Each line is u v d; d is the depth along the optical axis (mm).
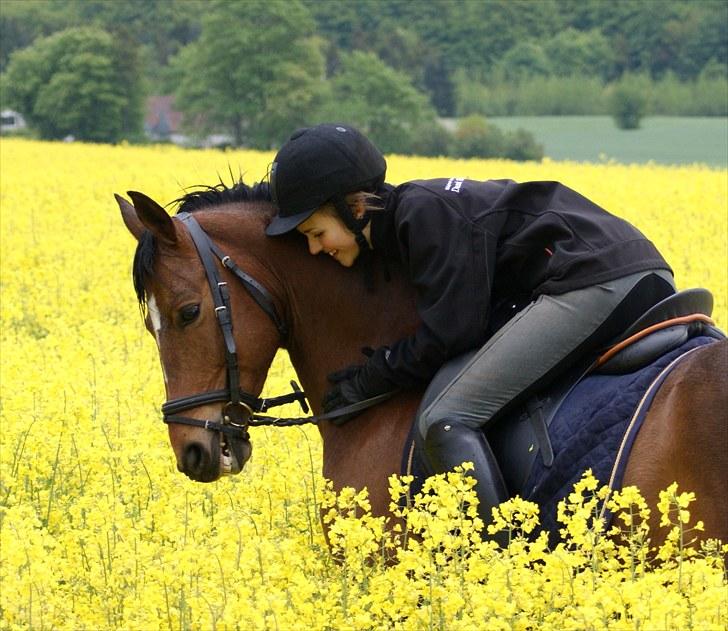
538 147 93625
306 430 9688
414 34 154000
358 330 7254
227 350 7004
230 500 7945
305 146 6883
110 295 17938
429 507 6234
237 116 127062
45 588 6520
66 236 24062
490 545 6109
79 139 130750
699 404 5828
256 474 8594
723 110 113625
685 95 115562
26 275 19156
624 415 6133
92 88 127750
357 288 7238
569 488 6227
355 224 6941
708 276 17922
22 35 179500
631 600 5473
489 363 6527
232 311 7059
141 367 12258
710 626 5352
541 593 6105
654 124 106250
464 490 6141
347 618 6121
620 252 6508
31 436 8969
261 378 7234
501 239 6738
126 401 10125
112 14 182625
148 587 6348
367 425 7152
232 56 124375
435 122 113062
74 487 9055
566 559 5828
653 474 5879
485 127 102625
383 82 120125
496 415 6613
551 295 6504
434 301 6664
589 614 5441
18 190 34250
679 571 5594
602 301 6414
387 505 6934
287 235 7266
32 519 6914
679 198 29656
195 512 7695
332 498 6863
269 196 7434
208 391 7020
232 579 6383
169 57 162750
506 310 6883
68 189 34812
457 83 142500
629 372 6383
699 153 80562
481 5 154375
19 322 16500
